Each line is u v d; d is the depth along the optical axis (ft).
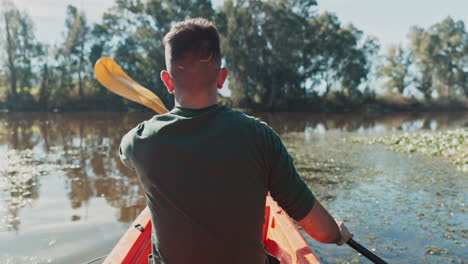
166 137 3.37
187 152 3.30
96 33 105.91
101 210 13.76
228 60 105.81
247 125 3.42
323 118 82.38
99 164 22.71
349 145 32.37
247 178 3.34
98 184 17.61
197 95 3.45
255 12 106.11
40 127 50.75
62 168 21.44
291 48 109.09
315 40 115.75
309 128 53.57
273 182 3.61
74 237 11.17
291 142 34.76
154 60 104.22
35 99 107.65
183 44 3.36
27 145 31.71
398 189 16.88
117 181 18.24
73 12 105.50
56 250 10.27
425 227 12.12
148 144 3.43
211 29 3.49
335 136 40.98
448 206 14.32
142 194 15.94
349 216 13.21
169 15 103.19
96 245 10.62
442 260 9.85
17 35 104.83
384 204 14.60
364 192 16.38
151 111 102.17
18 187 17.06
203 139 3.31
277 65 108.88
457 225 12.30
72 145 31.81
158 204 3.46
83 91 109.29
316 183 18.04
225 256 3.38
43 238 11.10
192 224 3.33
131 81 6.73
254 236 3.50
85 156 25.85
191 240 3.35
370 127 57.06
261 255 3.62
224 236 3.34
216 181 3.28
